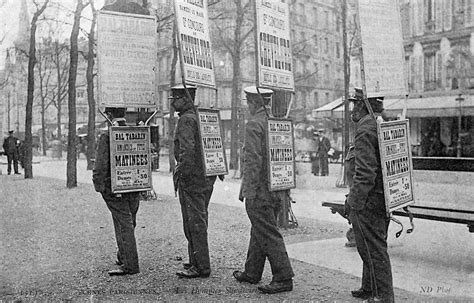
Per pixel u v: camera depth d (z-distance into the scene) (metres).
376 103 5.38
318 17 40.81
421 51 31.91
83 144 44.56
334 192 15.78
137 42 6.99
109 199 6.36
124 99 6.82
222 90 40.38
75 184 17.11
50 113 52.38
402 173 5.39
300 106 40.00
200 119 6.19
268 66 5.90
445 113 29.09
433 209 7.19
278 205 5.75
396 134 5.35
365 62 5.21
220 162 6.47
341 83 43.50
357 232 5.19
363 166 5.07
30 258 7.11
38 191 15.79
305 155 33.06
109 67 6.75
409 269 6.59
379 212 5.18
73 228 9.56
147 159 6.50
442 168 23.02
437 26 30.98
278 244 5.58
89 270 6.46
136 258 6.31
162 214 11.48
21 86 36.47
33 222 10.20
